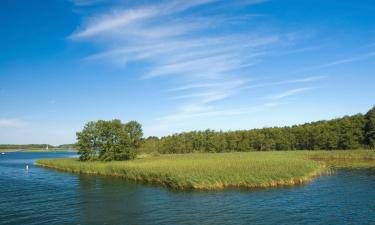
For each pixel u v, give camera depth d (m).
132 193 43.34
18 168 89.31
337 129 123.50
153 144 156.75
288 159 68.56
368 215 30.20
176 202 36.78
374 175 56.41
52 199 40.34
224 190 42.94
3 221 30.20
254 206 34.12
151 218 30.58
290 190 42.41
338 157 97.44
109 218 30.91
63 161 94.56
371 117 114.81
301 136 136.50
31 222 29.91
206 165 55.66
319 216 30.12
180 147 154.00
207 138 154.62
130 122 98.00
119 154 92.31
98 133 93.56
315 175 56.28
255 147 149.00
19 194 44.19
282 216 30.28
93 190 46.66
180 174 46.88
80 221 30.09
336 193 40.25
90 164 77.06
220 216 30.66
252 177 45.25
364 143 119.00
